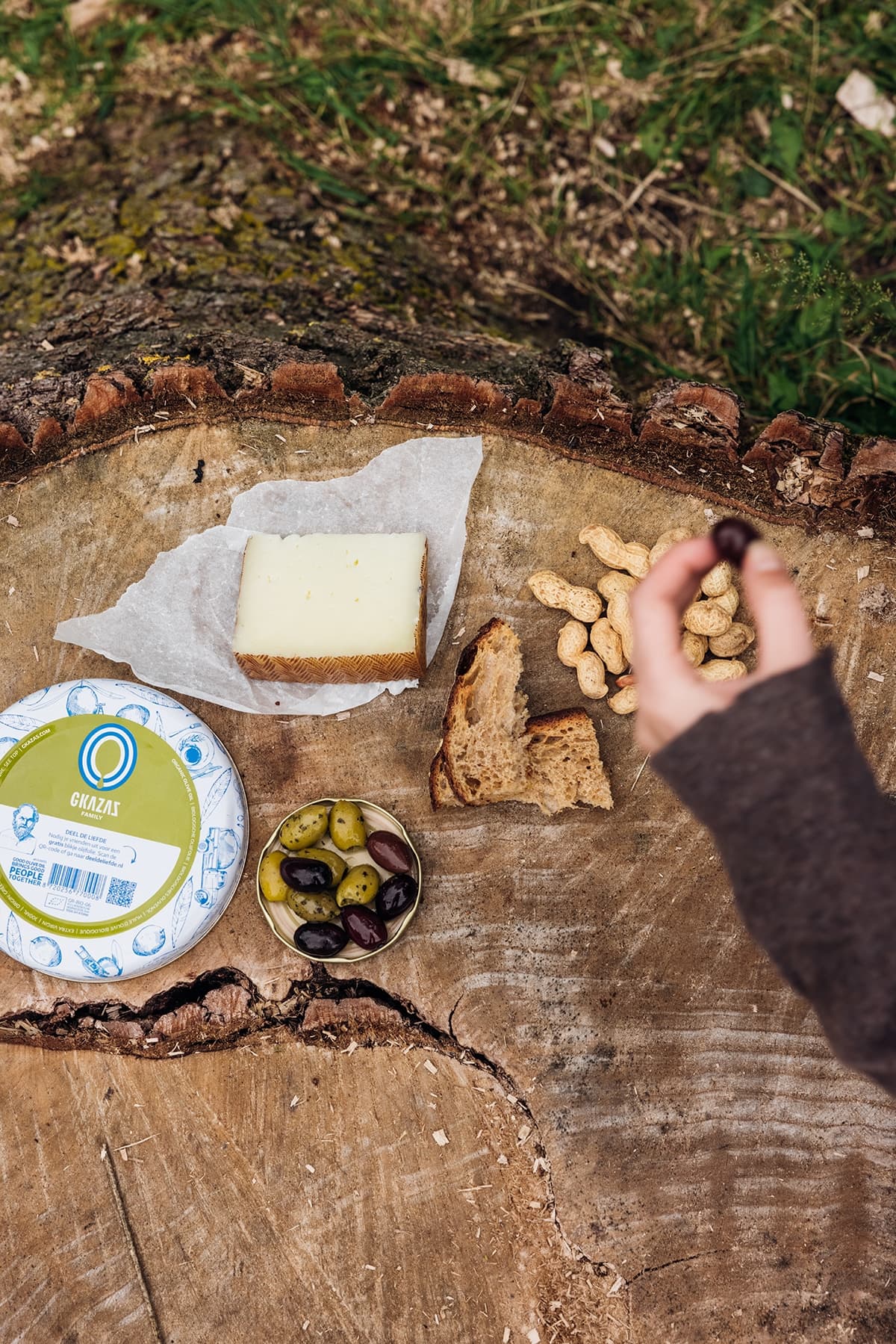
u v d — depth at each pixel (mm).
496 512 2301
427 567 2287
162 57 3418
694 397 2207
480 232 3371
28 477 2326
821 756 1101
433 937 2186
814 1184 2080
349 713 2277
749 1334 2035
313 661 2168
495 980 2172
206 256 2842
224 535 2320
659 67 3352
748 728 1124
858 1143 2088
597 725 2252
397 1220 2104
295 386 2268
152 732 2215
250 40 3418
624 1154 2107
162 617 2318
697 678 1236
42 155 3373
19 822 2195
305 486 2314
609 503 2287
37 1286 2092
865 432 3123
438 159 3381
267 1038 2172
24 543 2336
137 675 2307
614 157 3379
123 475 2328
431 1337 2062
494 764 2137
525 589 2287
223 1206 2117
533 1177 2109
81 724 2221
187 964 2207
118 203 3016
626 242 3369
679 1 3348
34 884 2178
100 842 2184
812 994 1086
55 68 3430
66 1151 2143
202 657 2303
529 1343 2051
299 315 2693
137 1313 2076
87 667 2328
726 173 3371
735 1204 2080
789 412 2188
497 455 2297
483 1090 2145
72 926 2160
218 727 2287
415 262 3141
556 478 2291
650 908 2184
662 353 3318
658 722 1229
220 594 2320
